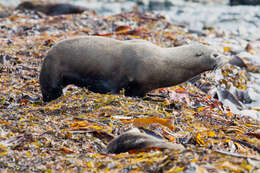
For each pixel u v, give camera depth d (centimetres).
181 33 5875
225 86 4116
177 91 3519
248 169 1388
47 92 3130
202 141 2155
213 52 3133
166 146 1738
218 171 1371
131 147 1816
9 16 6625
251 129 2567
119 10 9644
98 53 3031
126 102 2855
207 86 3906
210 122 2667
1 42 4841
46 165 1705
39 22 6059
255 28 7256
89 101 2859
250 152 2055
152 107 2859
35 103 3155
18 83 3647
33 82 3638
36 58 4353
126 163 1627
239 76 4366
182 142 2178
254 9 9288
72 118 2484
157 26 6084
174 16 8838
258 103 4000
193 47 3141
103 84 3064
